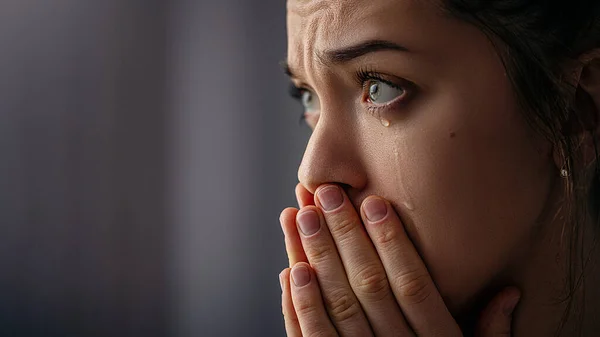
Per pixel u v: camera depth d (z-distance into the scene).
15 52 1.91
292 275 0.69
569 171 0.63
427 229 0.62
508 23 0.58
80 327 1.94
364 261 0.65
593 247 0.71
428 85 0.59
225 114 1.95
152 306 1.97
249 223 1.92
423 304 0.63
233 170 1.95
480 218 0.61
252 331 1.91
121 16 1.97
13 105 1.91
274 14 1.87
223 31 1.95
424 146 0.60
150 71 1.99
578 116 0.63
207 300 1.96
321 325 0.68
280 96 1.87
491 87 0.59
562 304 0.69
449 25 0.58
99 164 1.96
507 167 0.61
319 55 0.63
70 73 1.94
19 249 1.91
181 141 1.99
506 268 0.66
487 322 0.67
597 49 0.61
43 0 1.92
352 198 0.67
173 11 1.99
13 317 1.91
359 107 0.65
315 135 0.67
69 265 1.94
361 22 0.60
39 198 1.93
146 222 1.98
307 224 0.68
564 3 0.59
